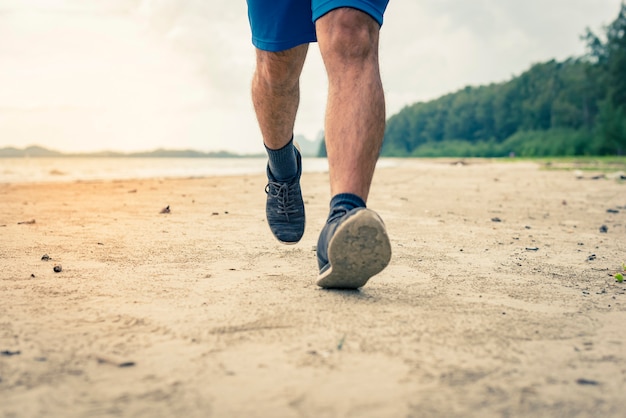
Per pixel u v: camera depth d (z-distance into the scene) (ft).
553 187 28.17
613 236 10.66
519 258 7.68
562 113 209.46
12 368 3.07
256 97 5.98
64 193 21.54
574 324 4.22
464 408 2.61
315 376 2.98
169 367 3.11
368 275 4.70
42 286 5.26
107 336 3.67
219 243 8.33
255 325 3.93
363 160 4.66
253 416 2.50
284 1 5.06
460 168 69.10
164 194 20.80
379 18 4.92
